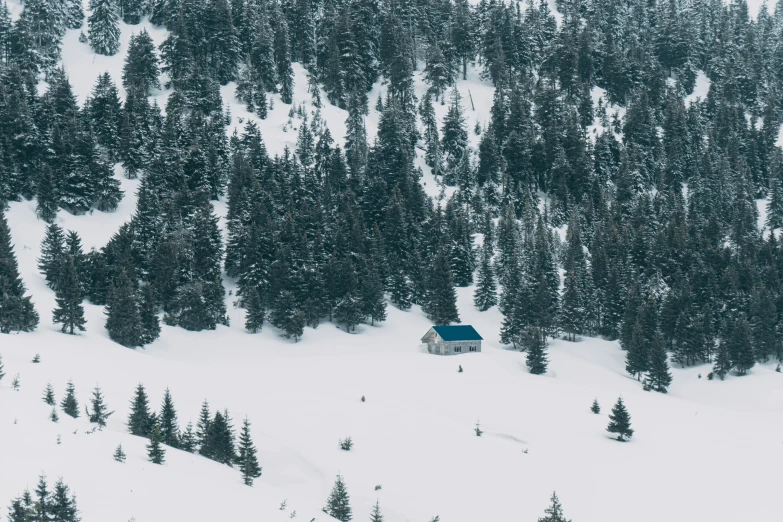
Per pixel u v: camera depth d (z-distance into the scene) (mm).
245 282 125500
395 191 155500
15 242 118188
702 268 143500
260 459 66812
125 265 114125
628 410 96500
